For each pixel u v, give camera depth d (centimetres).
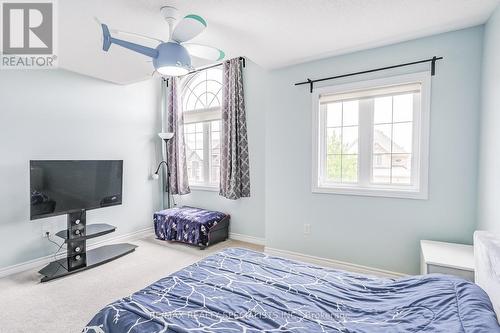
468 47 224
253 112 385
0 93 279
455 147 231
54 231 321
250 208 395
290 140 315
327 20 208
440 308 122
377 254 269
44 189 278
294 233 317
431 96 238
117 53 268
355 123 285
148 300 136
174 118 450
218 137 436
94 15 198
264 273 171
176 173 452
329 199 293
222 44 253
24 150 297
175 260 324
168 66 191
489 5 188
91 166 322
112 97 388
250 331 113
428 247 221
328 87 287
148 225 443
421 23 215
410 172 260
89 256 321
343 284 157
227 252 211
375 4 187
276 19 206
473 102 224
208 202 440
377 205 267
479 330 99
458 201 232
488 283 130
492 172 193
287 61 298
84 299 234
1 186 280
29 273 287
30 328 195
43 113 313
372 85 264
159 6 187
